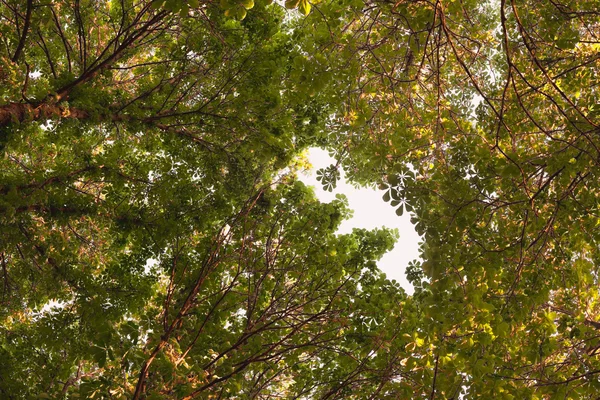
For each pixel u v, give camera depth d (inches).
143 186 335.0
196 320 268.7
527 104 273.7
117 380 186.7
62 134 314.7
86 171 317.7
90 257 359.3
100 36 396.5
